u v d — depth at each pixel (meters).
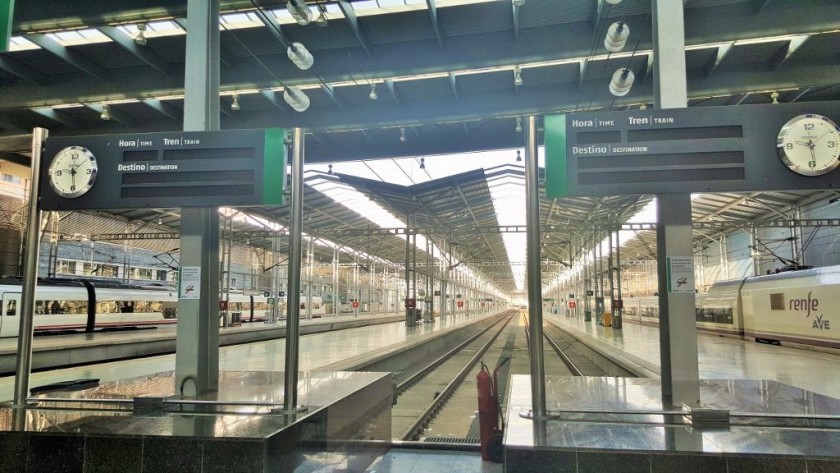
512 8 9.86
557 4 9.86
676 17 4.88
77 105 12.98
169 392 4.70
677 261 4.24
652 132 4.07
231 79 11.68
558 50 10.56
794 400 4.20
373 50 11.23
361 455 4.82
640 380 5.32
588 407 3.97
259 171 4.43
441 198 25.53
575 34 10.51
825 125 3.93
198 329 4.71
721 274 34.62
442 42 10.83
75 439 3.32
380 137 15.84
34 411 4.01
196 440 3.21
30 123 14.55
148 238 23.70
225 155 4.49
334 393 4.59
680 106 4.77
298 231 4.15
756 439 3.18
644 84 12.36
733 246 32.78
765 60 11.71
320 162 16.28
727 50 11.01
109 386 5.13
